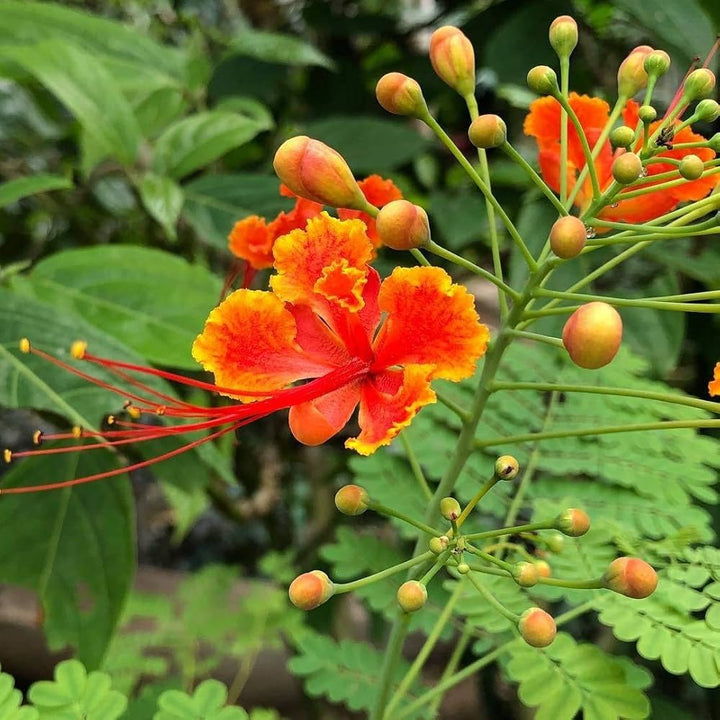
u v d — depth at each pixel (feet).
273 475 1.14
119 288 0.57
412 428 0.59
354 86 0.92
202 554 1.59
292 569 1.01
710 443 0.57
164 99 0.74
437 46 0.43
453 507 0.37
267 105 0.96
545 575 0.43
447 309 0.36
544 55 0.74
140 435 0.49
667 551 0.49
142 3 1.01
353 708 0.52
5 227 0.93
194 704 0.43
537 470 0.60
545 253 0.41
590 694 0.44
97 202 0.91
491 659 0.48
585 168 0.43
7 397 0.48
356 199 0.39
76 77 0.61
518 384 0.41
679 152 0.44
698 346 0.81
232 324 0.39
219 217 0.66
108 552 0.55
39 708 0.41
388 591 0.56
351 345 0.40
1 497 0.54
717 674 0.42
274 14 1.01
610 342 0.32
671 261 0.68
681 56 0.63
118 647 0.88
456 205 0.76
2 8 0.66
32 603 1.18
